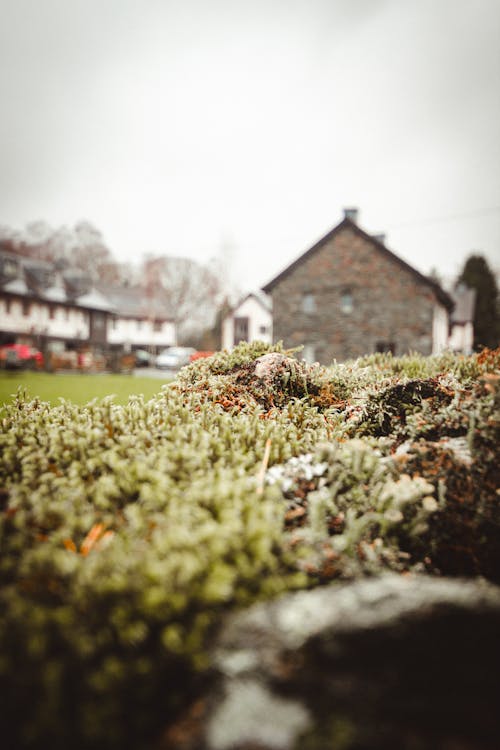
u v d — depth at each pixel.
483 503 3.50
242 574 2.37
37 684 1.85
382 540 3.31
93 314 51.75
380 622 2.02
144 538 2.69
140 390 16.53
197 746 1.70
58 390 15.84
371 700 1.82
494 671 1.99
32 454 4.01
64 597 2.19
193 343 64.81
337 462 3.87
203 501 3.05
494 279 62.12
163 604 2.08
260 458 4.27
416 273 26.12
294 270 28.16
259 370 7.01
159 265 67.31
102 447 4.27
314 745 1.61
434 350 27.28
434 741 1.69
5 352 28.84
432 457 3.99
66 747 1.78
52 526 2.96
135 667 1.94
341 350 27.30
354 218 27.30
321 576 2.83
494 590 2.31
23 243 82.00
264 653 1.93
